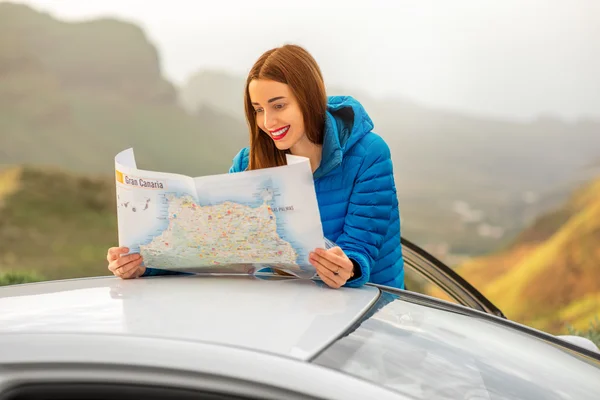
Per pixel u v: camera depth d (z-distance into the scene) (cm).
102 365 123
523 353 174
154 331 132
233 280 191
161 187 195
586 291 1905
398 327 161
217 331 133
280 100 222
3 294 173
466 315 192
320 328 143
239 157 262
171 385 120
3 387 123
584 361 185
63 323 138
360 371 130
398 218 243
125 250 203
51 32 4881
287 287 183
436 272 288
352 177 232
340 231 235
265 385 118
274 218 191
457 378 146
